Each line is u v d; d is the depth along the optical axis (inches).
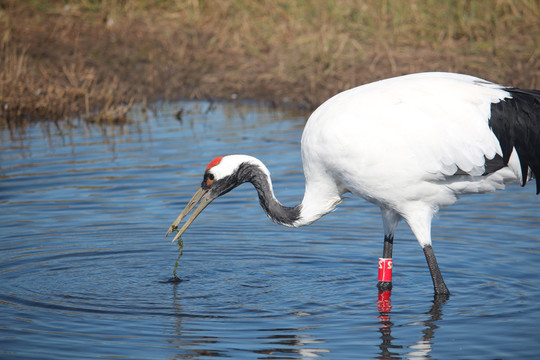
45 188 514.0
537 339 307.9
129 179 531.8
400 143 350.0
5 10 949.8
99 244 430.6
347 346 305.4
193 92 788.6
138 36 909.2
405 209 367.2
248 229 458.0
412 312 340.2
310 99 743.1
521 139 356.8
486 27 835.4
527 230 440.8
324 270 398.3
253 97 772.0
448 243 428.8
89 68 825.5
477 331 317.1
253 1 939.3
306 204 386.3
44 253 416.2
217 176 392.8
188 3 960.9
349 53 815.1
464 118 350.3
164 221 464.4
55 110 736.3
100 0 981.8
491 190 371.9
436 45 807.7
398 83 365.4
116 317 337.1
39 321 331.3
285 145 602.5
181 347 305.4
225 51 869.2
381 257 404.2
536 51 773.3
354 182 367.2
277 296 363.3
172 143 617.9
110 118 706.8
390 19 867.4
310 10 897.5
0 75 745.6
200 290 372.2
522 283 370.3
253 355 298.2
